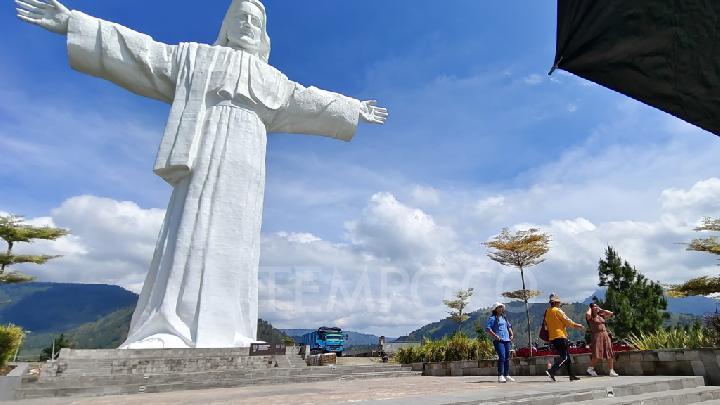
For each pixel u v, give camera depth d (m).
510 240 29.47
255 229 18.75
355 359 27.12
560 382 9.41
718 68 1.60
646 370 11.20
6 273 22.88
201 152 17.91
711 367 10.07
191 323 16.22
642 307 25.31
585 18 1.76
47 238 23.86
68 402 8.47
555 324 9.96
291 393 8.73
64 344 44.31
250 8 20.42
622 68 1.75
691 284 20.75
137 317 16.84
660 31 1.63
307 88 20.98
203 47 18.94
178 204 17.73
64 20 17.09
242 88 18.89
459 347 18.03
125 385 11.01
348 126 21.41
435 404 5.36
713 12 1.54
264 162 19.64
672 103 1.72
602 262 28.08
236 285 17.28
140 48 17.81
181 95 18.09
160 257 17.25
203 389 11.38
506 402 6.10
